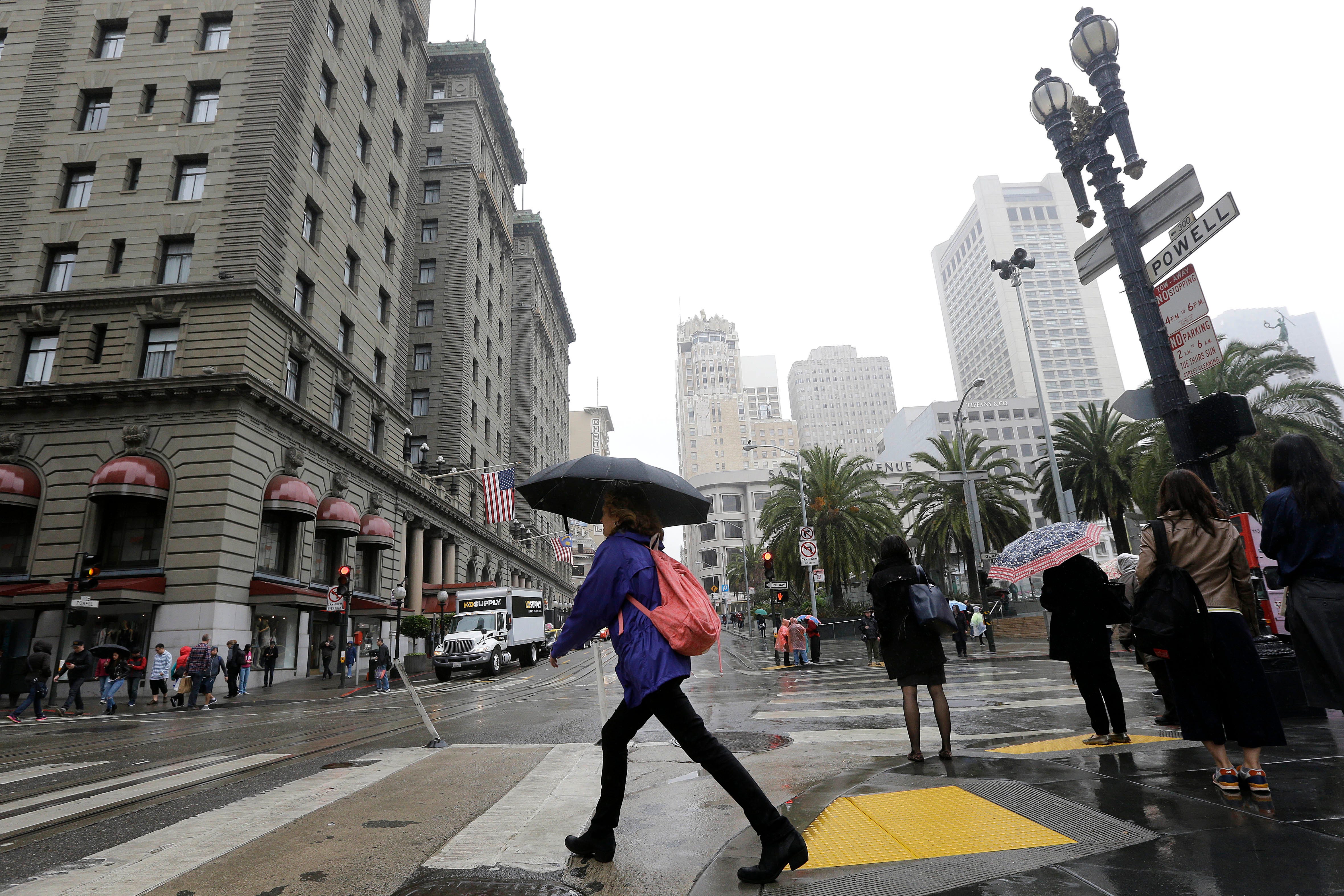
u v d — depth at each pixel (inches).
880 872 114.7
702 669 886.4
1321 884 97.7
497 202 2425.0
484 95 2322.8
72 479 904.9
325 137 1181.7
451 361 1939.0
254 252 975.0
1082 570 229.6
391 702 639.1
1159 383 269.1
